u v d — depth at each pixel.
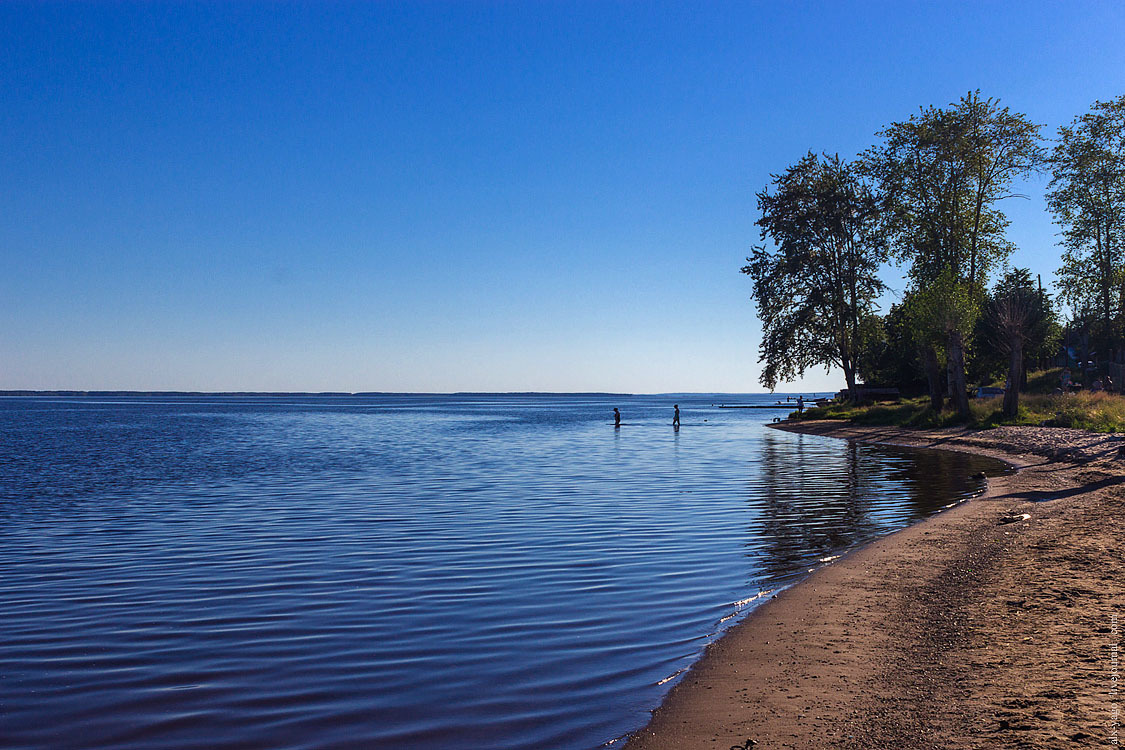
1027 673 7.04
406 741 6.34
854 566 12.12
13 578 12.40
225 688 7.55
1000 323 44.88
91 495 23.50
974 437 35.94
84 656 8.56
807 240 56.97
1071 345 66.50
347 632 9.28
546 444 48.72
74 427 77.69
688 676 7.58
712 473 28.33
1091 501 17.00
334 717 6.84
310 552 14.20
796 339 57.03
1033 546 12.73
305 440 54.81
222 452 42.59
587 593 10.93
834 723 6.25
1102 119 47.03
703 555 13.43
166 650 8.73
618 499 21.17
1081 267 50.22
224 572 12.66
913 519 16.80
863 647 8.20
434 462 35.09
